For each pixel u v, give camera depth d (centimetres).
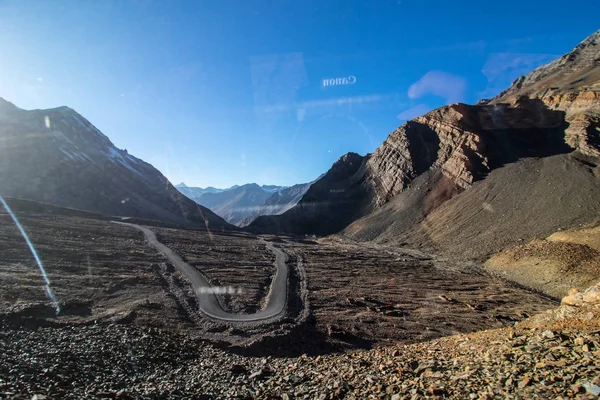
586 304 1443
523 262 6244
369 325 3403
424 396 842
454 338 1866
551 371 806
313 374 1431
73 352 1666
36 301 2673
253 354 2431
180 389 1313
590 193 8231
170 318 2894
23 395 1046
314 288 4884
